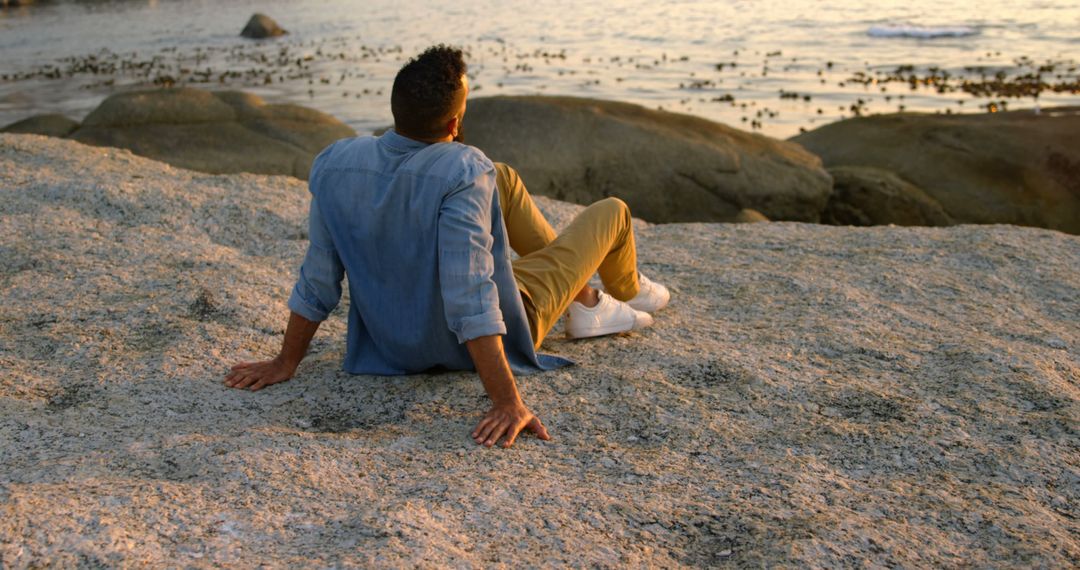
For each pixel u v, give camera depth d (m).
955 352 3.42
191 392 2.98
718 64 23.22
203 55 26.69
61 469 2.36
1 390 2.92
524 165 9.88
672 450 2.68
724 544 2.19
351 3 43.00
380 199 2.65
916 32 27.94
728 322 3.83
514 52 26.75
